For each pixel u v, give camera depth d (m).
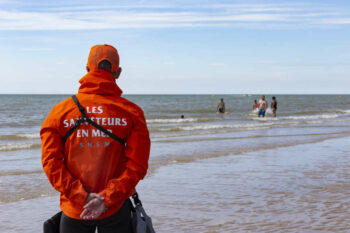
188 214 5.25
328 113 40.97
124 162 2.12
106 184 2.04
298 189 6.71
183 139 15.27
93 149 2.03
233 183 7.24
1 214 5.32
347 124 24.50
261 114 30.94
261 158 10.37
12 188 6.94
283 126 22.80
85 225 2.09
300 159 10.16
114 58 2.18
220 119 28.95
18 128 22.28
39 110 43.19
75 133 2.02
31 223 4.95
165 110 45.19
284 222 4.89
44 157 2.00
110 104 2.06
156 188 6.80
